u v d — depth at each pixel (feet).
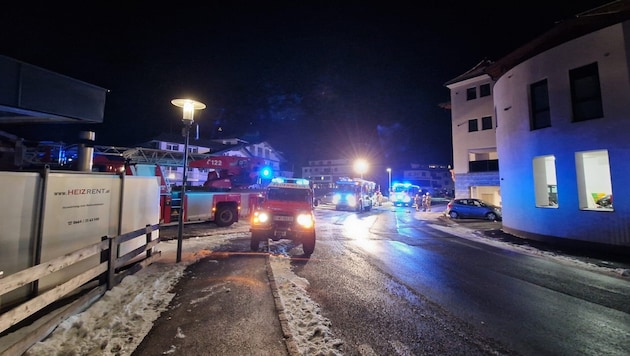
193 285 19.11
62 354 10.91
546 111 37.50
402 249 32.91
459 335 13.29
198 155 73.20
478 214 67.05
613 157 30.40
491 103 86.84
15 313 10.23
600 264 26.04
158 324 13.62
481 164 88.69
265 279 20.48
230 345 12.00
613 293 19.02
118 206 20.51
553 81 35.83
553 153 35.68
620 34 30.35
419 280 21.39
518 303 17.19
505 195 45.37
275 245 32.94
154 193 25.57
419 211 96.17
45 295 11.75
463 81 91.97
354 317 14.92
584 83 33.50
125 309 14.56
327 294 18.12
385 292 18.69
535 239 38.17
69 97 17.95
